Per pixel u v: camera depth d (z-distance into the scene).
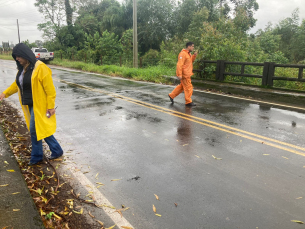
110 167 3.83
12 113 6.92
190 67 7.50
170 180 3.44
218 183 3.34
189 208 2.86
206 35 12.98
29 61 3.56
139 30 35.31
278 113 6.65
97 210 2.86
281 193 3.10
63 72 18.47
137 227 2.59
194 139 4.89
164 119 6.23
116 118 6.36
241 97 8.78
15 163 3.67
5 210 2.59
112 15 36.66
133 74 15.11
